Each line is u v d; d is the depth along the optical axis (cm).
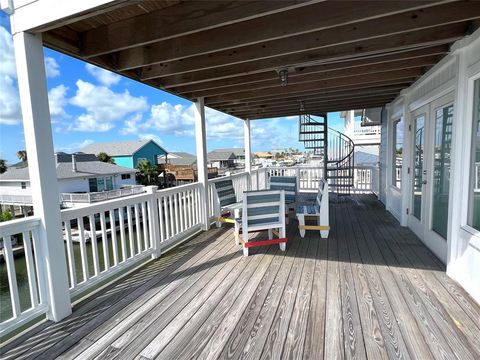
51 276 211
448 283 255
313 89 415
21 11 196
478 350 169
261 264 312
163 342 186
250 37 237
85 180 1888
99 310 229
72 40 249
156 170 2709
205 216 470
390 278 268
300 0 184
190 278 284
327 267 298
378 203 663
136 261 312
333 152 806
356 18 203
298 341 182
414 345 175
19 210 1852
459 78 244
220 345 181
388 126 572
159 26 225
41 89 207
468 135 243
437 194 329
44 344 188
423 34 244
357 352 170
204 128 466
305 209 442
